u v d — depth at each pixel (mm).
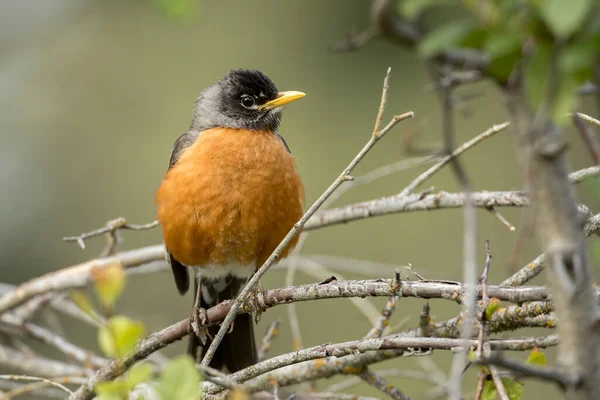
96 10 16641
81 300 4254
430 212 15359
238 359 8938
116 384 4461
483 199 8023
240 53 16859
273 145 9180
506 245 14172
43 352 13062
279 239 9109
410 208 9000
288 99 9938
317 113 16453
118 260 10086
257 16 17078
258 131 9500
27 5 16016
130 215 15469
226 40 16906
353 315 13672
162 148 16031
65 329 13266
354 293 6059
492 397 5219
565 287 3676
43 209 15281
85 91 16375
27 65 16266
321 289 6395
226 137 9078
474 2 4082
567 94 3600
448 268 14789
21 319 10219
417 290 5648
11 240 14922
